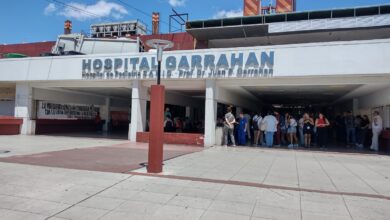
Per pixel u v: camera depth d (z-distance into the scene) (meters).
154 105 8.89
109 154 12.15
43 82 20.42
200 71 16.17
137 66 17.38
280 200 6.66
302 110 37.69
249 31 24.95
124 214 5.81
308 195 7.04
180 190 7.23
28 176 8.13
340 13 23.52
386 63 13.59
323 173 9.55
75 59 18.70
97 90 23.19
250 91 20.64
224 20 25.61
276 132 17.62
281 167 10.41
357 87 16.42
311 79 15.23
